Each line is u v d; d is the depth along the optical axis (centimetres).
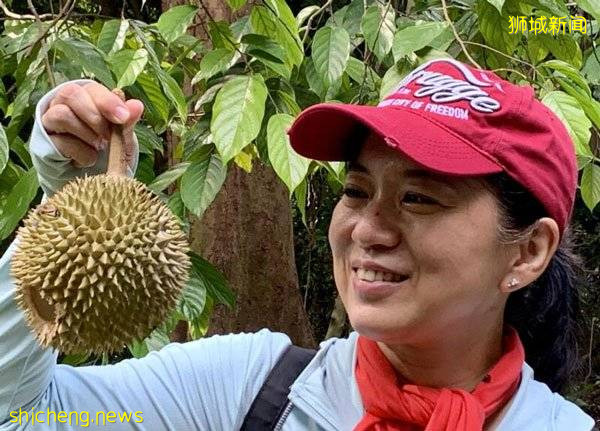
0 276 105
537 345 115
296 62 182
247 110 149
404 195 92
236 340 116
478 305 95
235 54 176
